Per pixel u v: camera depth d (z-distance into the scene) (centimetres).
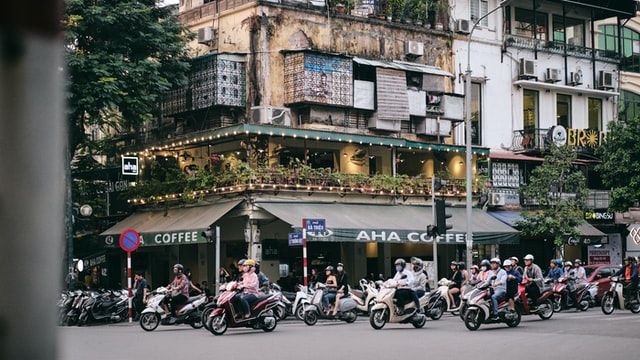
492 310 1919
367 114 3256
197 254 3344
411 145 3288
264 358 1359
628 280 2550
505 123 3806
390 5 3481
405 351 1447
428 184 3334
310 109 3109
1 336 98
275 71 3142
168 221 3119
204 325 1980
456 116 3488
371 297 2553
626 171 3647
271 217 2912
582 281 2647
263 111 3012
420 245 3550
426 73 3400
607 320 2161
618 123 3812
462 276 2595
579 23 4144
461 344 1562
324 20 3275
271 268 3078
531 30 3962
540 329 1895
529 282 2128
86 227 3584
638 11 4403
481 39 3753
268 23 3134
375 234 2927
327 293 2273
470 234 2878
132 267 3503
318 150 3234
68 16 2797
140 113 2942
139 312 2531
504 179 3656
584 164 3859
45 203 102
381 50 3419
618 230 3956
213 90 3073
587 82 4097
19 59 99
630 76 4325
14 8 98
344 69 3166
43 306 101
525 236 3544
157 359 1359
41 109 101
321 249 3222
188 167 3186
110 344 1659
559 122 4006
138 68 2894
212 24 3303
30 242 101
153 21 3067
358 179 3123
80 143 3167
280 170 2942
